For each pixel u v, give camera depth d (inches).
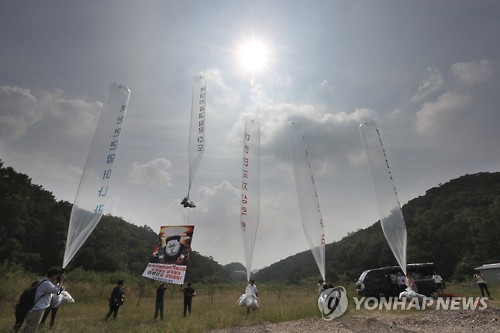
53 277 289.6
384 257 2482.8
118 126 418.9
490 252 1994.3
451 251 2137.1
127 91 439.5
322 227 531.5
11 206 1875.0
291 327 372.8
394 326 344.8
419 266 633.6
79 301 783.7
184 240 504.7
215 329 375.2
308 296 956.6
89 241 2486.5
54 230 2176.4
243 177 544.7
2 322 412.5
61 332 344.8
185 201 433.1
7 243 1754.4
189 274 3476.9
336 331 336.2
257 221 525.3
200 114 488.7
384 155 522.6
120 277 1440.7
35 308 269.9
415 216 3243.1
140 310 604.7
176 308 627.2
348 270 3085.6
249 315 465.1
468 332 293.6
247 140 569.0
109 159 400.5
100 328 377.1
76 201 375.6
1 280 641.6
